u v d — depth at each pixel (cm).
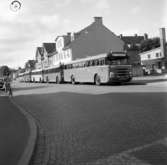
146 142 674
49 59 8531
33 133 852
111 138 737
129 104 1379
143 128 823
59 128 934
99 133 807
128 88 2409
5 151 670
